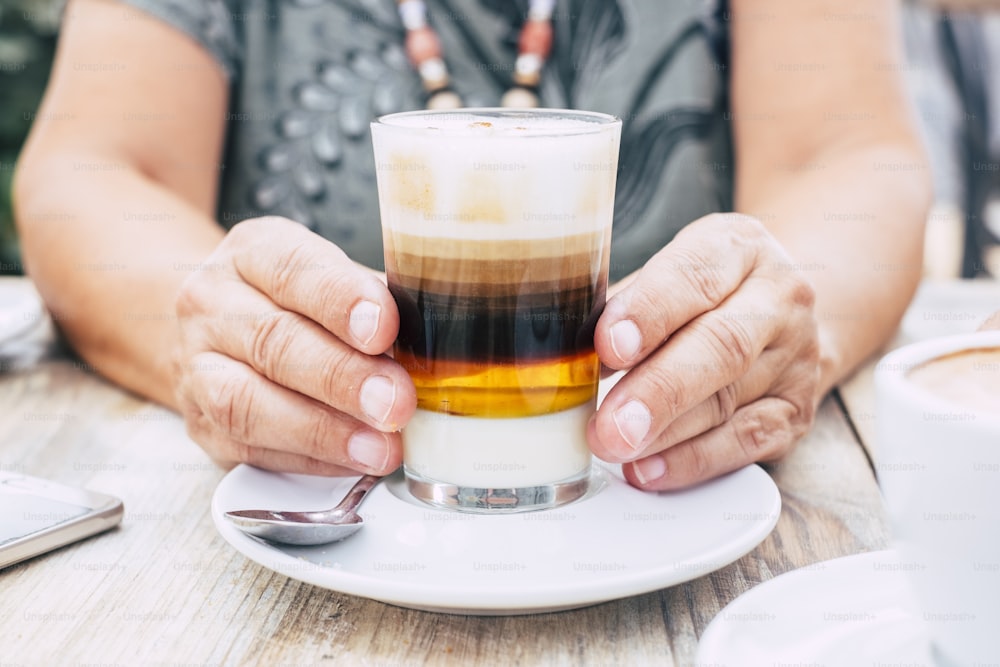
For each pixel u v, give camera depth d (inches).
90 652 13.7
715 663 12.2
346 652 13.7
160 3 25.5
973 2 37.4
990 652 12.2
